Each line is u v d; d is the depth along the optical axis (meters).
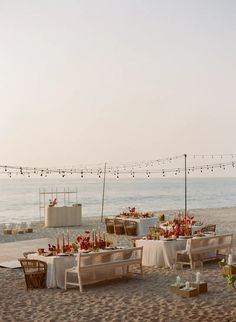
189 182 167.62
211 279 11.98
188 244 13.41
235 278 9.29
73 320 8.84
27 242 19.95
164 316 8.97
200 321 8.64
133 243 14.55
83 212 47.75
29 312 9.41
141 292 10.81
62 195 83.94
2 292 11.08
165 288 11.15
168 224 18.08
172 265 13.52
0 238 21.45
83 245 12.19
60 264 11.47
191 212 35.72
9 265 14.35
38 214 47.59
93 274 11.75
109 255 12.08
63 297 10.50
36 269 11.66
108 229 22.25
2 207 57.59
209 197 78.12
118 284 11.66
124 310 9.40
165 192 94.81
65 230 24.06
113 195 83.81
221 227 24.95
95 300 10.20
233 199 72.75
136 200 70.12
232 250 14.91
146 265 13.78
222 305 9.62
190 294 10.29
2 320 8.91
